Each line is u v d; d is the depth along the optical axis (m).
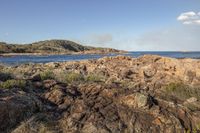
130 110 11.57
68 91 14.04
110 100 12.68
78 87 14.86
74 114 11.30
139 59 26.16
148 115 11.21
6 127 10.12
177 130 10.50
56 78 18.64
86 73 21.77
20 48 165.88
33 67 26.92
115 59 28.47
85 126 10.50
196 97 14.63
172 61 22.28
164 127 10.55
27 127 10.01
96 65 25.89
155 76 19.34
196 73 18.62
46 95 13.20
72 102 12.63
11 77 17.67
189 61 21.14
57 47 196.62
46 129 10.04
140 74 20.61
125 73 21.03
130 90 14.05
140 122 10.75
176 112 11.70
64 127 10.49
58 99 12.85
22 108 11.02
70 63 28.80
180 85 16.09
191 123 11.12
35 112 11.43
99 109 11.72
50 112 11.58
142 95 12.12
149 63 23.92
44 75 18.38
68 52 179.75
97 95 13.42
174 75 19.03
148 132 10.30
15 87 14.11
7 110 10.43
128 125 10.62
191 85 16.44
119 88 14.21
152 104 11.98
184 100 14.10
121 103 12.25
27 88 14.34
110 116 11.12
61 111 11.84
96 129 10.25
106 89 13.89
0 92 12.41
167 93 14.99
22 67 26.98
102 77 19.92
